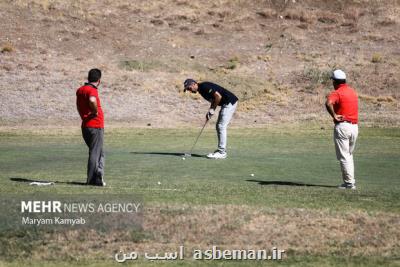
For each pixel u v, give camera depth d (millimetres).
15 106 68125
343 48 93688
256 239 18031
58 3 98500
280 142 45469
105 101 71750
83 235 18344
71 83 76250
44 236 18234
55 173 29062
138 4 102375
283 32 97625
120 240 18000
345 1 107062
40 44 87375
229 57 89938
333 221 19516
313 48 93375
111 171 30016
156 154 37156
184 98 74938
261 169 31375
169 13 101000
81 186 24562
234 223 19188
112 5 101250
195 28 97688
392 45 94938
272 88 80375
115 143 44031
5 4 96062
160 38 93875
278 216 19969
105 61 85500
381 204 22078
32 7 96188
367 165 33812
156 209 20516
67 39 89688
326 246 17578
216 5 104312
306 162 34312
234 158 35625
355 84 82375
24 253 17031
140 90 76125
